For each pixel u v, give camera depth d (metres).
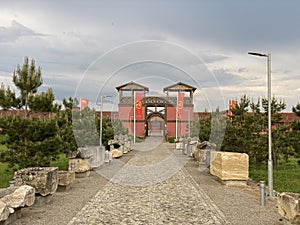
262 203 9.11
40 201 8.88
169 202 9.56
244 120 16.77
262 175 14.84
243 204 9.28
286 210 6.67
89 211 8.41
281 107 16.73
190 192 11.11
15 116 12.68
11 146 12.73
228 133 16.89
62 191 11.05
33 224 7.18
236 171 12.56
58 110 14.98
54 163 18.06
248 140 16.39
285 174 15.13
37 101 13.09
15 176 8.81
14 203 7.26
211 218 7.82
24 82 13.45
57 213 8.15
